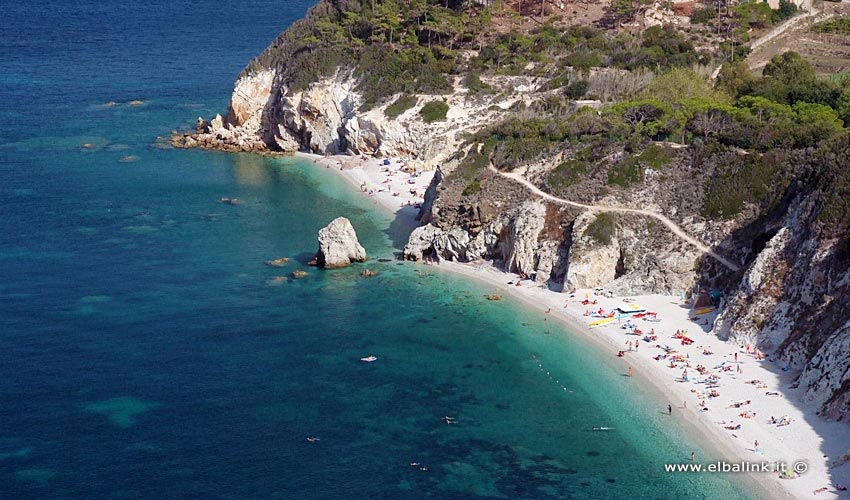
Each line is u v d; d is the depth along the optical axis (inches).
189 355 4429.1
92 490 3481.8
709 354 4370.1
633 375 4261.8
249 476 3585.1
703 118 5516.7
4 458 3646.7
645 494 3508.9
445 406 4067.4
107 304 4909.0
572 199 5339.6
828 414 3818.9
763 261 4507.9
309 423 3924.7
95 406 3998.5
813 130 5187.0
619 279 5049.2
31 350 4424.2
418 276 5315.0
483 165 5787.4
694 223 5093.5
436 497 3486.7
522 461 3703.3
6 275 5226.4
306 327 4724.4
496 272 5349.4
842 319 4040.4
